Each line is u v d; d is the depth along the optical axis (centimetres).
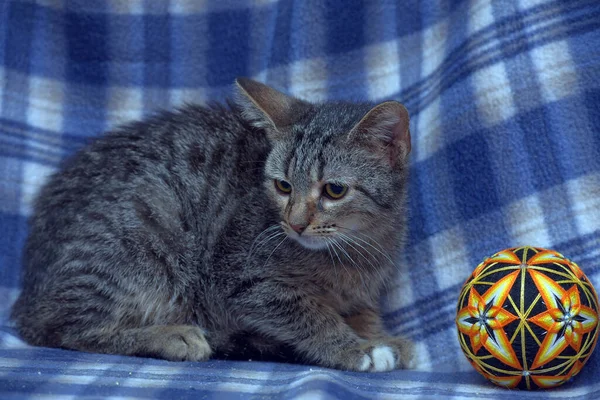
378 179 100
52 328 100
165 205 102
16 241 112
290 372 93
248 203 102
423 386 91
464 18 104
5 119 113
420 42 109
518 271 88
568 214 99
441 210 105
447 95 105
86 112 115
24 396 86
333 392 85
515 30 102
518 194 101
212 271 102
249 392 87
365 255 102
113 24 114
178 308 102
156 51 115
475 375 95
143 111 116
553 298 87
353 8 111
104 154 105
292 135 100
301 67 113
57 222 102
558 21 101
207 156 104
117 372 91
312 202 98
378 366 97
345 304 104
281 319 100
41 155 114
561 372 88
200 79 115
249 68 114
